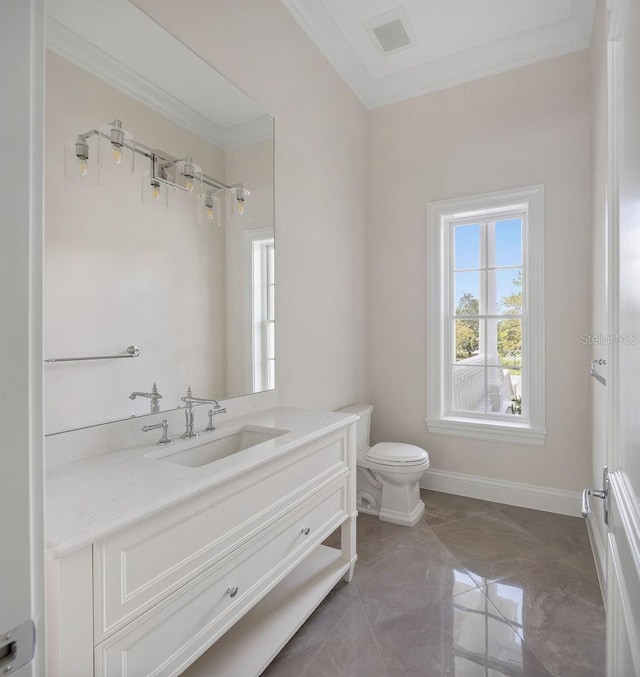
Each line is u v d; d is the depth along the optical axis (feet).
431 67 9.50
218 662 4.32
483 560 6.82
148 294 4.91
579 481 8.41
